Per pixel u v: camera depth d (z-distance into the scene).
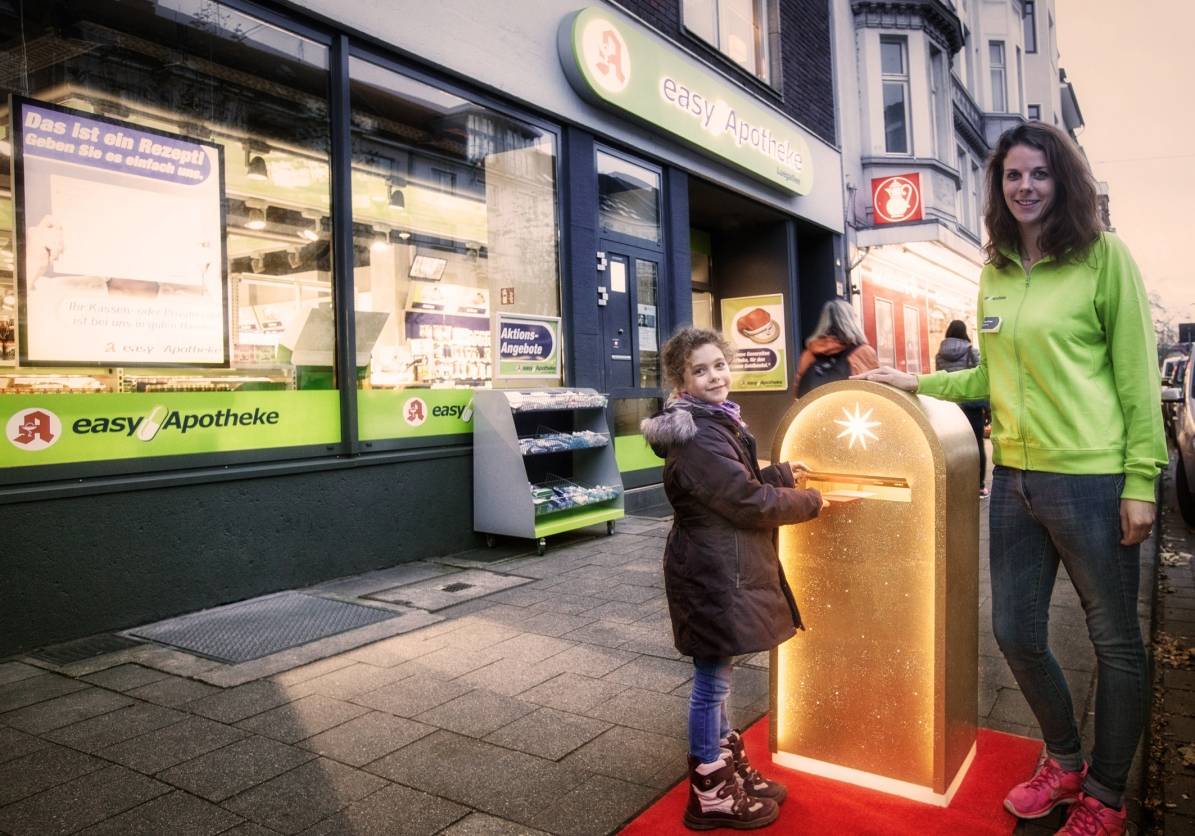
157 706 3.40
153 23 4.94
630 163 8.36
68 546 4.18
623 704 3.38
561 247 7.48
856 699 2.72
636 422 8.35
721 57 9.82
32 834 2.46
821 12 12.97
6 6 4.35
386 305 6.12
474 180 6.82
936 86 17.17
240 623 4.46
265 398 5.12
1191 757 2.95
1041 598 2.53
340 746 3.03
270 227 5.47
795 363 11.87
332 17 5.47
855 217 14.16
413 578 5.45
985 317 2.61
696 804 2.46
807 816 2.54
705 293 12.30
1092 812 2.37
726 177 9.94
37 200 4.39
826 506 2.74
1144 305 2.30
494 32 6.70
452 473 6.25
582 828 2.47
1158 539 6.96
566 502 6.36
